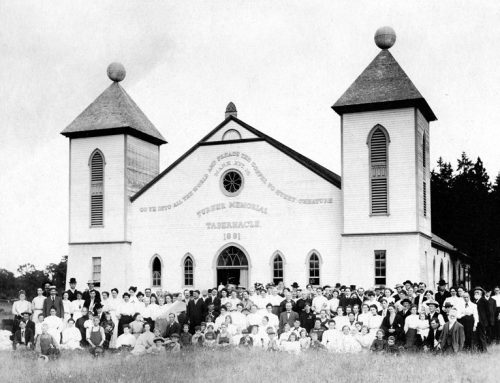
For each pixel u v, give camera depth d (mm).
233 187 41250
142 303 26625
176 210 42438
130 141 44531
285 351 21672
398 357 19766
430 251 40469
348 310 23562
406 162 37000
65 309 26609
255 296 27828
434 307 21812
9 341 25141
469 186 64688
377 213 37188
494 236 62188
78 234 44406
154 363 19422
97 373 18000
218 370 17844
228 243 40781
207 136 42000
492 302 23938
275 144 40188
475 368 17641
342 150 38312
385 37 39906
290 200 39562
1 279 105875
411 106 37156
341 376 16875
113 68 46812
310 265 38750
